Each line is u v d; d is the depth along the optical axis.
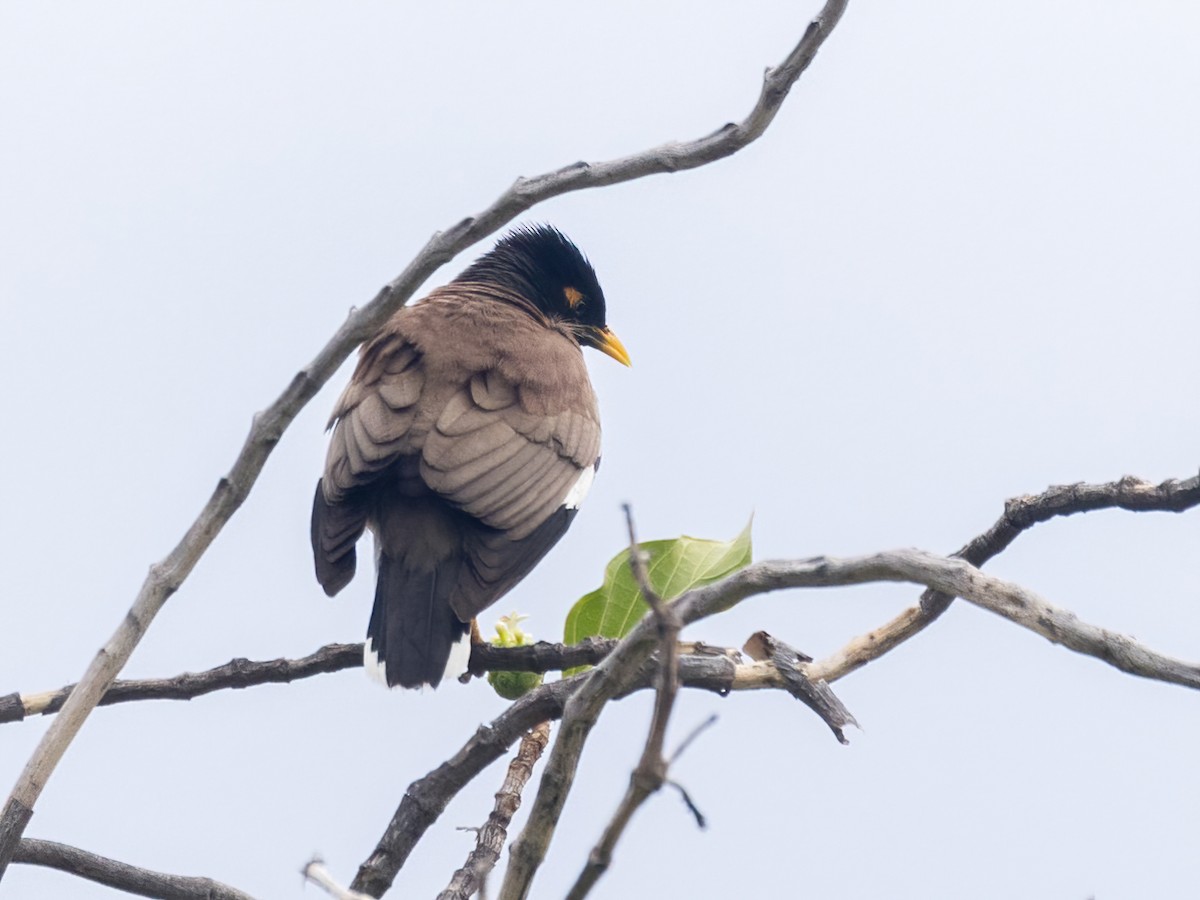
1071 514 6.48
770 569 4.65
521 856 4.65
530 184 5.77
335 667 8.06
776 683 6.64
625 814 3.94
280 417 5.77
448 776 6.52
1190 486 6.12
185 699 7.65
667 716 3.89
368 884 6.38
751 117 5.67
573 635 7.73
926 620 6.59
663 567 7.48
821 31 5.59
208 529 5.74
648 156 5.75
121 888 6.29
